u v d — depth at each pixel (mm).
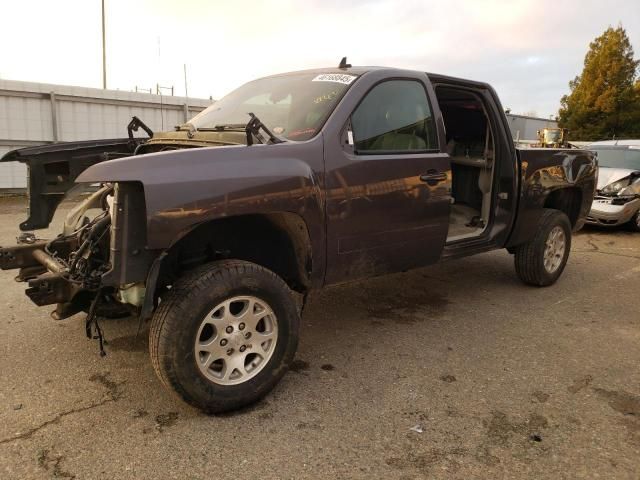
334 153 3281
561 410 3053
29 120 12344
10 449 2586
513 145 4770
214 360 2863
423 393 3230
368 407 3055
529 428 2859
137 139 4215
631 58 31906
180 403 3059
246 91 4199
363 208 3436
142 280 2684
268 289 2963
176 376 2711
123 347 3799
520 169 4801
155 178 2566
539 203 5102
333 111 3377
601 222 9234
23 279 3555
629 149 10258
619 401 3170
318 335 4164
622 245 8281
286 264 3428
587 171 5676
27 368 3457
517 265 5426
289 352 3115
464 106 5148
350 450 2635
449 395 3211
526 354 3840
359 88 3518
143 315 2666
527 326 4414
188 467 2484
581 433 2814
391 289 5406
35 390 3176
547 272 5426
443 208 3980
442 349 3910
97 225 2982
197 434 2750
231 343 2902
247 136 2986
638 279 6039
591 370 3590
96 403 3041
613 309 4898
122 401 3066
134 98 13570
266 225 3291
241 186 2807
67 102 12727
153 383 3287
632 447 2695
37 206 3850
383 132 3633
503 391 3271
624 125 32344
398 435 2773
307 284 3334
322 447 2658
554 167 5191
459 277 5898
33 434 2719
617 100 31922
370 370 3541
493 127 4648
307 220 3127
